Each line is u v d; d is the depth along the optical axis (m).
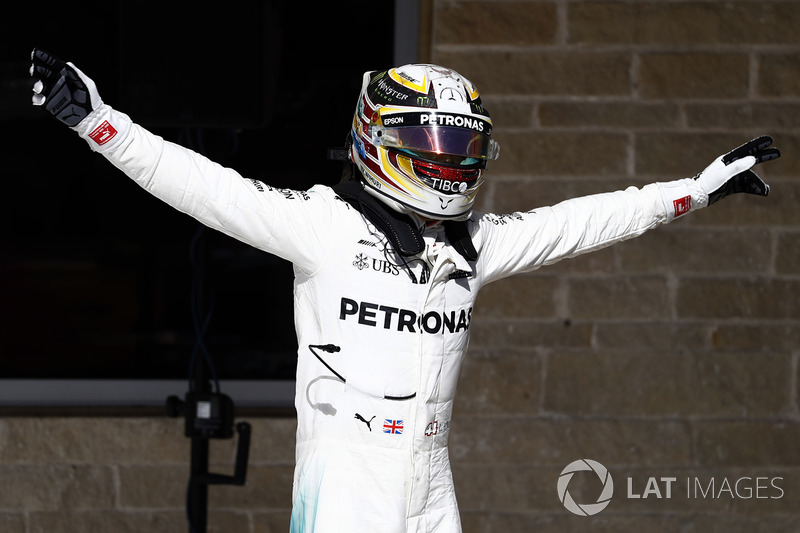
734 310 13.45
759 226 13.38
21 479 13.09
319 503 7.52
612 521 13.60
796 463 13.66
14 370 13.60
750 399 13.55
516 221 8.30
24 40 13.26
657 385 13.48
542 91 13.06
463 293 7.84
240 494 13.34
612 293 13.35
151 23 10.43
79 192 13.59
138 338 13.80
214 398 11.13
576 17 12.99
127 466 13.19
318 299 7.55
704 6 13.07
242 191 7.12
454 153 7.29
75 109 6.52
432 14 13.10
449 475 8.11
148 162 6.79
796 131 13.29
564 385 13.41
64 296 13.66
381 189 7.48
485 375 13.35
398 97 7.43
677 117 13.20
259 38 10.55
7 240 13.52
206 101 10.59
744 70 13.18
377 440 7.53
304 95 13.59
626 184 13.23
